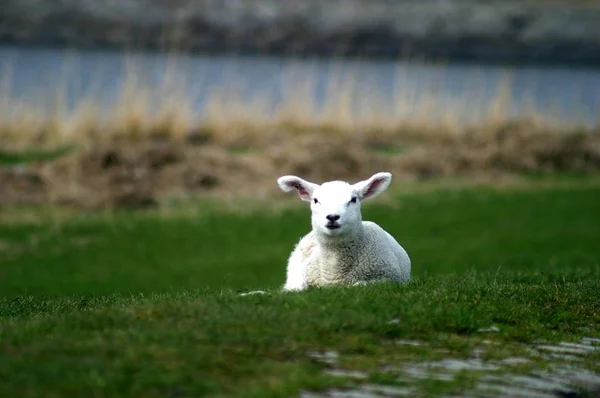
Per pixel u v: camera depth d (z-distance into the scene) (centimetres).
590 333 2680
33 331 2269
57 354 2075
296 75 9975
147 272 5641
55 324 2347
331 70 19012
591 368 2366
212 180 7419
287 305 2519
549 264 5716
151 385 1930
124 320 2373
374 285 2895
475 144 8894
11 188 6912
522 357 2388
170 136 8319
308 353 2230
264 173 7644
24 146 8019
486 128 9175
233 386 1978
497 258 5994
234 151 8181
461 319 2548
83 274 5588
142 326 2325
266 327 2323
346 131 8875
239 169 7644
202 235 6419
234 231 6525
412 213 7069
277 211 6994
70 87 14550
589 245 6325
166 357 2088
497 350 2411
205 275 5603
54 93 9619
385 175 3319
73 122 8388
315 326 2355
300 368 2102
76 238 6269
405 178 7962
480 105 9688
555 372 2300
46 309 3036
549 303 2911
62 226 6456
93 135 8294
